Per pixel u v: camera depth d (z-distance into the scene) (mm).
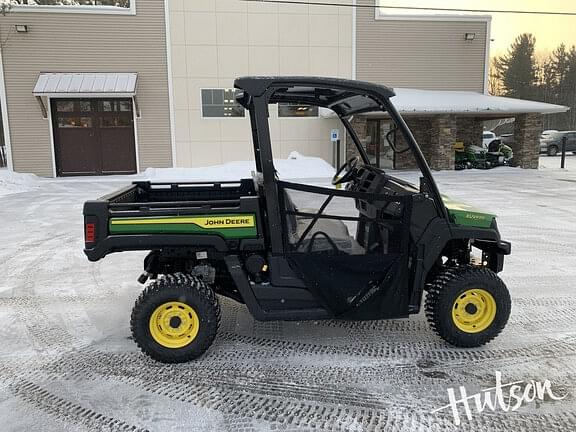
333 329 4168
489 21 19484
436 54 19422
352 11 18531
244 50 18062
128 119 17906
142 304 3488
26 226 8711
